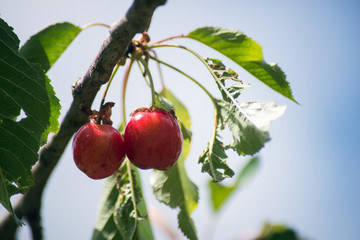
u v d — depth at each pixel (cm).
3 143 23
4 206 23
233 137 24
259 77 27
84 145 24
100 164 24
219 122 25
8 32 23
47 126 24
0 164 23
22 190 23
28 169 23
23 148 23
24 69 23
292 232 27
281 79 27
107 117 25
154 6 22
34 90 23
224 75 25
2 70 23
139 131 24
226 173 24
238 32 27
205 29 27
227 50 27
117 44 23
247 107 24
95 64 24
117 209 27
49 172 27
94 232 27
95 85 24
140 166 25
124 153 25
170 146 24
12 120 23
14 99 23
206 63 26
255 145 23
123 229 27
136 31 23
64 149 26
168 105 27
